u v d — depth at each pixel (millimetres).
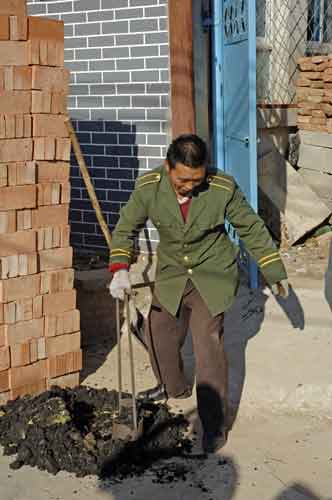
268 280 4219
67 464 4129
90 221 7410
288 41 9141
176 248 4188
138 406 4676
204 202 4047
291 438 4543
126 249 4266
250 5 6227
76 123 7301
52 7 7266
